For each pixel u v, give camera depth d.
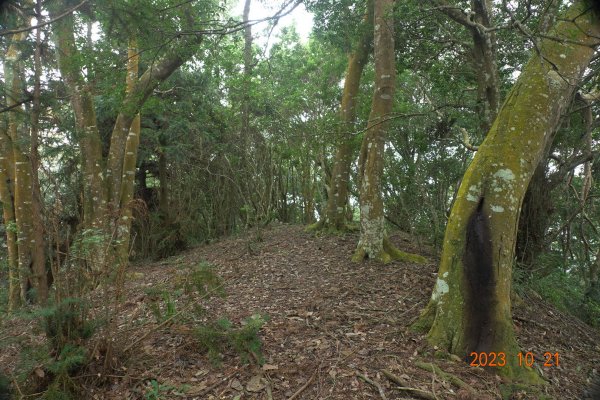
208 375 3.61
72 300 3.35
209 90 12.29
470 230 4.23
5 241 9.52
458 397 3.38
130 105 7.22
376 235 7.25
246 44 11.23
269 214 12.98
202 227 13.40
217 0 9.98
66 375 3.22
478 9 6.61
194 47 6.96
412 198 9.66
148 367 3.71
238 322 4.76
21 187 7.44
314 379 3.56
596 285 8.14
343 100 9.18
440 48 8.90
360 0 8.85
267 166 13.13
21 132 6.22
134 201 3.89
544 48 4.39
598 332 5.90
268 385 3.44
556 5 5.09
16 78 5.27
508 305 4.11
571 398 3.71
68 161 8.55
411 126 8.65
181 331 4.06
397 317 4.89
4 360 3.80
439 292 4.38
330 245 8.60
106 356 3.52
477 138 8.48
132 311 5.19
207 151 12.66
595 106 8.58
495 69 6.79
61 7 4.76
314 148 9.84
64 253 3.50
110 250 3.73
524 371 3.87
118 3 4.71
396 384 3.50
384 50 6.99
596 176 10.82
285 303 5.43
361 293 5.71
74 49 6.10
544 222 7.22
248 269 7.49
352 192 13.23
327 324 4.65
